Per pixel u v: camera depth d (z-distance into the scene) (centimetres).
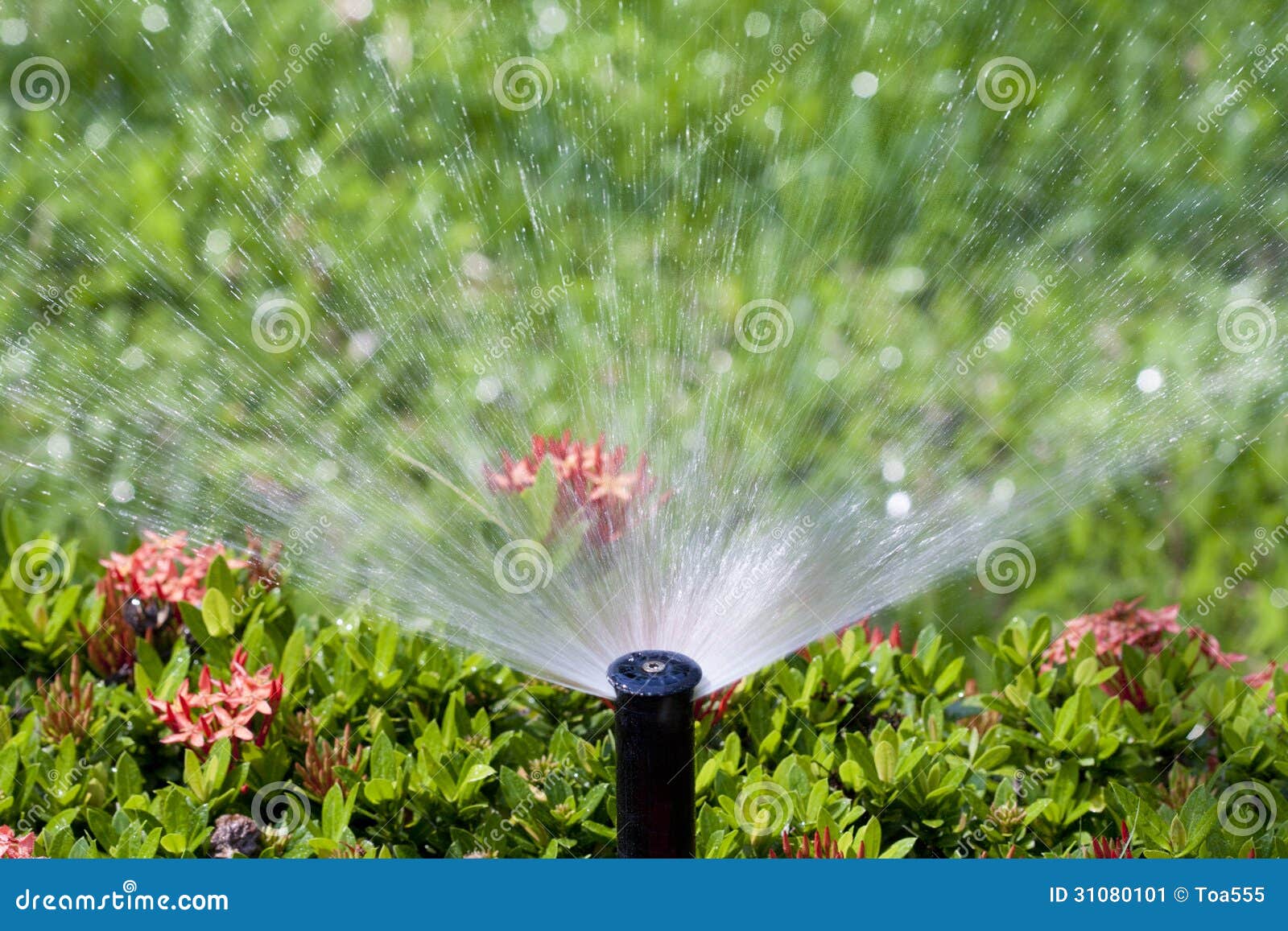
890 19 805
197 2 801
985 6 809
